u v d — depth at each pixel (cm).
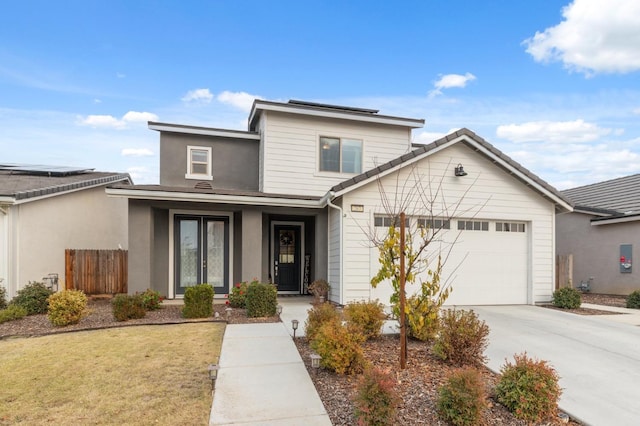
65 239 1137
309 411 393
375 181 983
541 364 418
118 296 807
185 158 1223
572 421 390
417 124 1254
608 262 1377
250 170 1265
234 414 384
